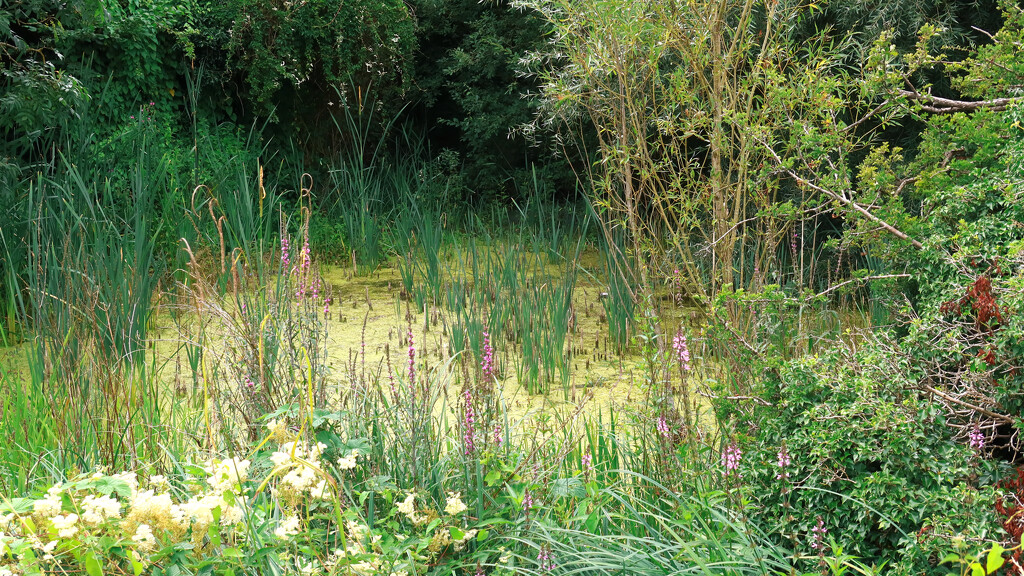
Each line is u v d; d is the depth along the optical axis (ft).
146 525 7.95
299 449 9.41
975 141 12.83
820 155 13.52
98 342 14.64
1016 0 14.37
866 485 9.64
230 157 34.27
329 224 34.60
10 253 22.16
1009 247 10.52
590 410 17.34
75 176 21.86
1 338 20.89
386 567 8.55
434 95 43.01
